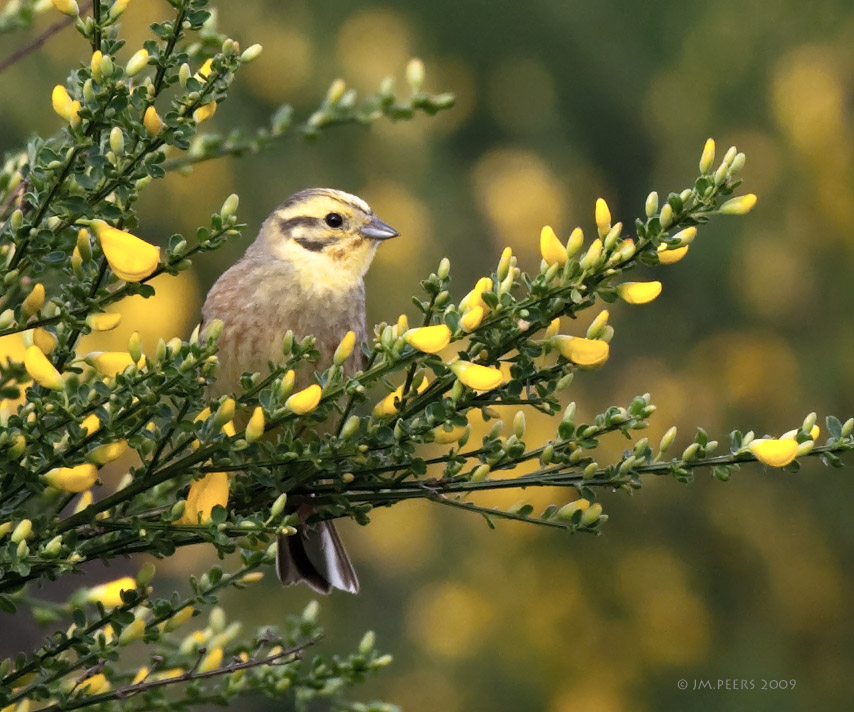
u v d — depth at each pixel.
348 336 5.00
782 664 13.05
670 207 4.68
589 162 14.41
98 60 4.67
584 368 5.01
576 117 14.41
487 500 12.87
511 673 12.80
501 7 14.11
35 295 4.86
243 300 7.68
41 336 4.95
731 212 4.67
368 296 12.88
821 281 13.80
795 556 13.41
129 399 4.83
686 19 14.37
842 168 13.74
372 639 6.14
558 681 12.84
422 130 13.53
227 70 4.77
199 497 5.04
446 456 5.15
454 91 14.07
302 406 4.89
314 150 12.97
